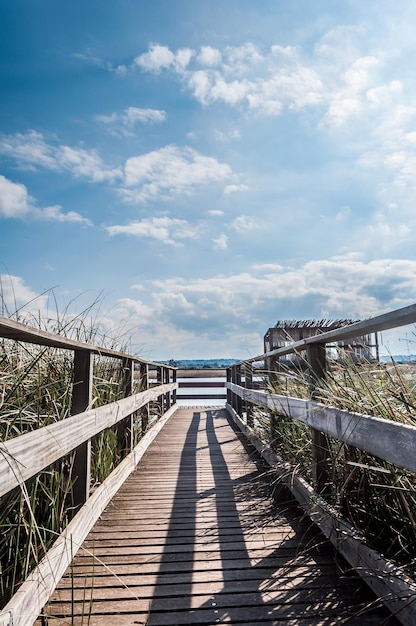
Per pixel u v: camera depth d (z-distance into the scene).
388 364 2.33
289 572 2.10
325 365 2.76
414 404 1.96
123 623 1.68
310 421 2.67
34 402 2.18
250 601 1.84
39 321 3.01
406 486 1.79
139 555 2.32
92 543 2.49
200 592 1.92
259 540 2.52
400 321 1.61
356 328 1.94
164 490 3.62
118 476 3.51
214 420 9.00
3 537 1.80
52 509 2.09
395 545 1.79
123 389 4.13
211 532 2.65
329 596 1.87
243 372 6.71
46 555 1.77
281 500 3.27
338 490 2.24
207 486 3.74
